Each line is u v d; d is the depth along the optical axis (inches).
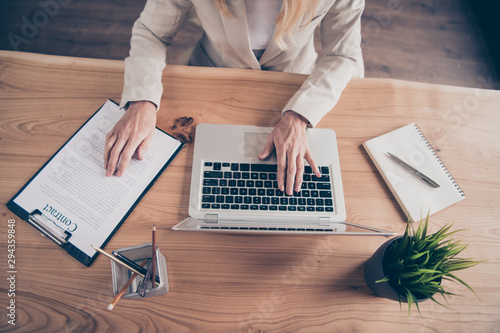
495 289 29.3
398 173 33.0
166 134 33.3
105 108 33.8
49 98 34.0
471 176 34.1
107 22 78.7
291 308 27.8
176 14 36.5
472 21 88.7
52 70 35.2
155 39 37.3
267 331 27.0
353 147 34.8
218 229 25.0
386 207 32.2
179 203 30.7
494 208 32.6
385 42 83.3
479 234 31.4
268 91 36.5
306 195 31.0
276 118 35.3
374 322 27.7
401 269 24.6
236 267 28.8
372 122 36.1
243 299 27.8
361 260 29.8
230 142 33.0
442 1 90.9
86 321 26.1
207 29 37.8
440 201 31.9
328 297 28.3
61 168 30.6
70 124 33.1
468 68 82.2
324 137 34.4
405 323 27.8
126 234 29.0
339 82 36.0
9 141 31.7
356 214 31.6
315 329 27.3
